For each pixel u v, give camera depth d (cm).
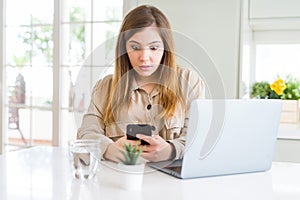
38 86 318
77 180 108
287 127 240
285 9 247
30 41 319
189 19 244
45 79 315
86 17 302
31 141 323
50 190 98
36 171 119
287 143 229
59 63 308
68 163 131
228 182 110
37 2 314
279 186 105
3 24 322
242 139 116
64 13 308
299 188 103
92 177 110
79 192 96
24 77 322
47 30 313
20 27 321
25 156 144
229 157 116
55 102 309
